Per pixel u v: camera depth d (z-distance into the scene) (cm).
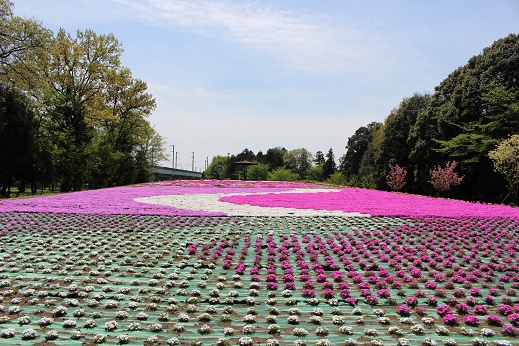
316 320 512
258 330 484
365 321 518
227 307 560
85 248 888
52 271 731
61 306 541
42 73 3359
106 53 3956
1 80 2867
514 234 1055
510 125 2845
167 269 745
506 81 3025
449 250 865
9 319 508
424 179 3612
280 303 581
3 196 2806
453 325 506
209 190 2481
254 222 1214
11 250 876
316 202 1769
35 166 2894
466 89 3275
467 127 3091
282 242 952
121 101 4600
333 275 692
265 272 731
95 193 2147
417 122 3841
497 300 599
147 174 5378
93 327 489
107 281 672
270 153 8775
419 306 570
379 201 1827
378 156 4566
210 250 883
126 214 1331
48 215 1295
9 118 2753
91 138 4175
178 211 1419
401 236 1014
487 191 3064
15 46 2803
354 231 1077
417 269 729
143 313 525
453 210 1454
